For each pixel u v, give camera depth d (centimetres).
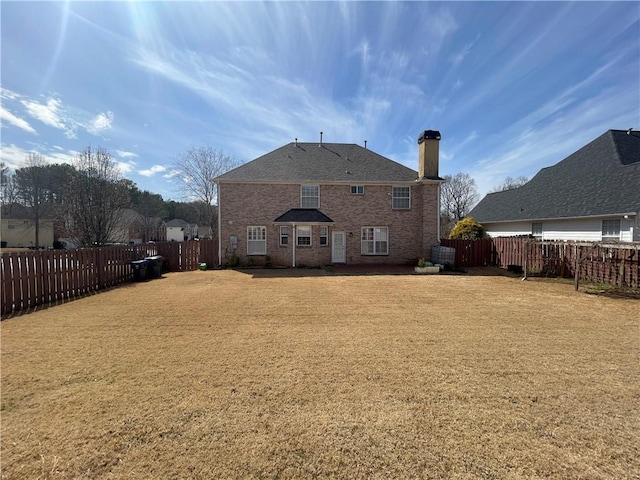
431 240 1916
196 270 1702
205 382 407
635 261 1070
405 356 494
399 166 2078
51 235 4034
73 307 827
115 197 2300
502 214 2475
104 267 1145
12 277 786
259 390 385
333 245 1930
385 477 247
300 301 895
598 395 376
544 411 341
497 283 1231
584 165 2072
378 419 325
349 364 463
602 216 1600
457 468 256
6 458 267
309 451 277
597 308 816
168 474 250
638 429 309
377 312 770
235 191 1856
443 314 751
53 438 294
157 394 376
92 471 253
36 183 3931
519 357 491
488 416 330
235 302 882
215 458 268
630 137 2011
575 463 262
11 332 616
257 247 1869
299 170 1962
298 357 490
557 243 1188
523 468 256
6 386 396
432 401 361
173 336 591
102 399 365
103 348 529
